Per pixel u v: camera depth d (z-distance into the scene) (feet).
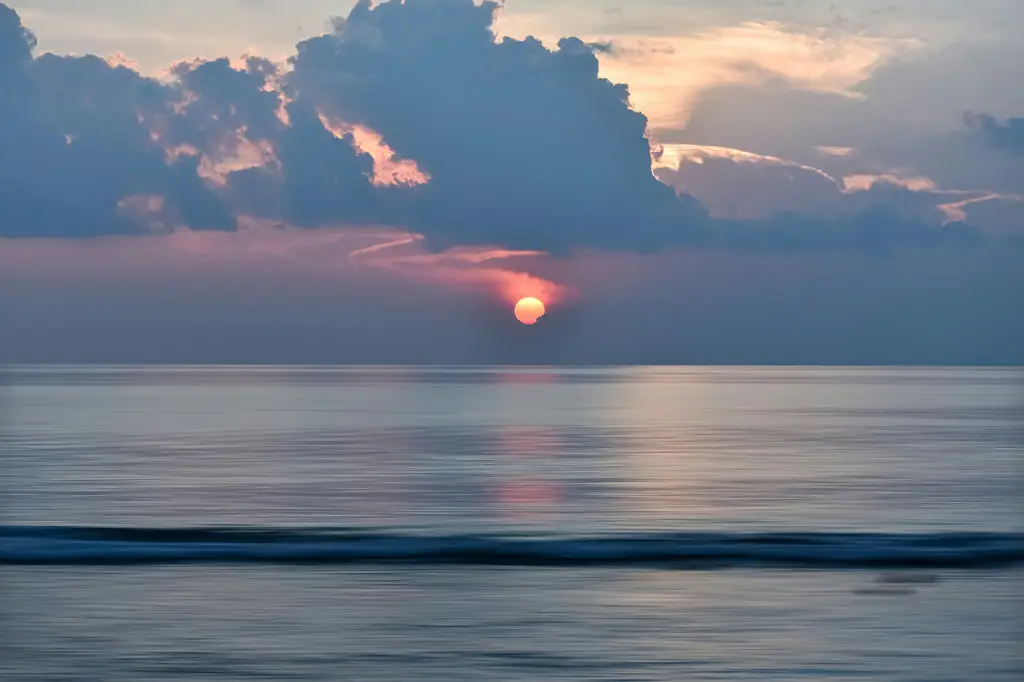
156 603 101.60
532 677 81.87
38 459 242.58
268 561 118.32
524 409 523.70
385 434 335.88
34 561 117.60
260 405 567.59
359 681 81.10
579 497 178.09
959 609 100.63
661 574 113.70
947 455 259.19
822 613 99.09
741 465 232.32
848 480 203.21
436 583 109.60
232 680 81.41
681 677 82.07
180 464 231.30
